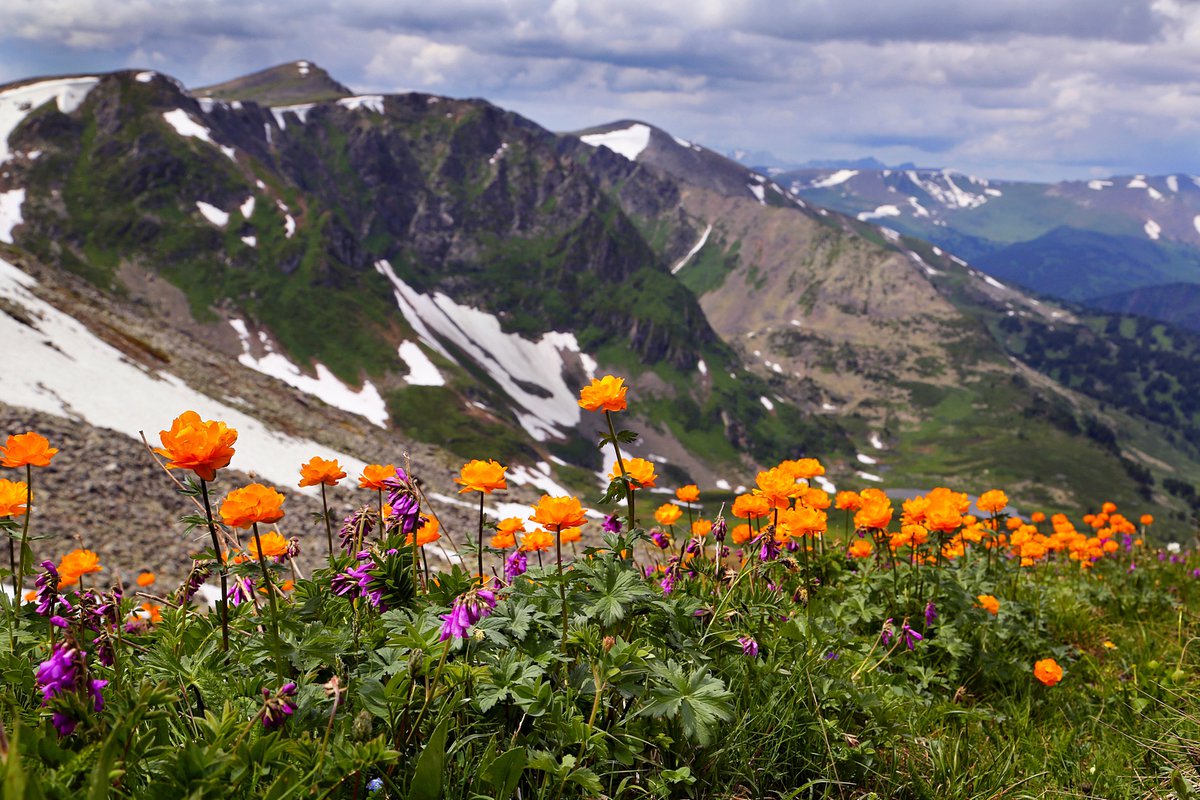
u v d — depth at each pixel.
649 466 4.07
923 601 6.17
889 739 4.38
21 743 2.46
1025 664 6.07
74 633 2.92
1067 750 5.00
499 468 3.90
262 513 3.14
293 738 2.85
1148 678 6.10
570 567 3.81
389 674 3.16
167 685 3.13
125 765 2.47
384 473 4.11
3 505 3.53
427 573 4.12
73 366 42.41
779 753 3.97
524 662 3.27
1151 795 4.58
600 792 2.93
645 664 3.35
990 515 7.90
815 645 4.59
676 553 5.14
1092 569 9.93
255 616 3.69
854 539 6.77
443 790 2.83
